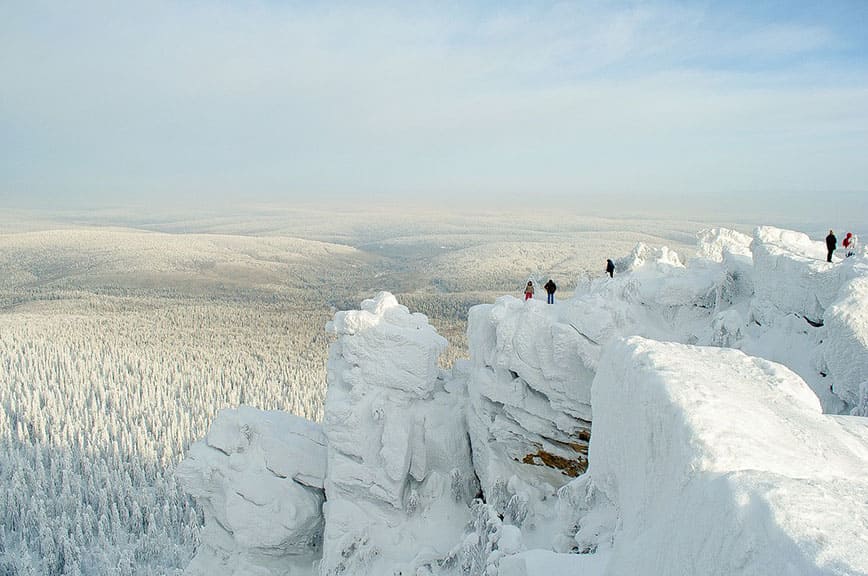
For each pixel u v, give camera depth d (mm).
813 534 8023
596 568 14422
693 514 9992
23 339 190625
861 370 19875
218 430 33094
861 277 21188
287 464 31812
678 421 11758
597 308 26234
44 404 126188
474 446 30562
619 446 15227
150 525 80688
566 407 26531
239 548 31672
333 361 32000
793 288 24266
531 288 30812
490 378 29000
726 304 27953
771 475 9602
